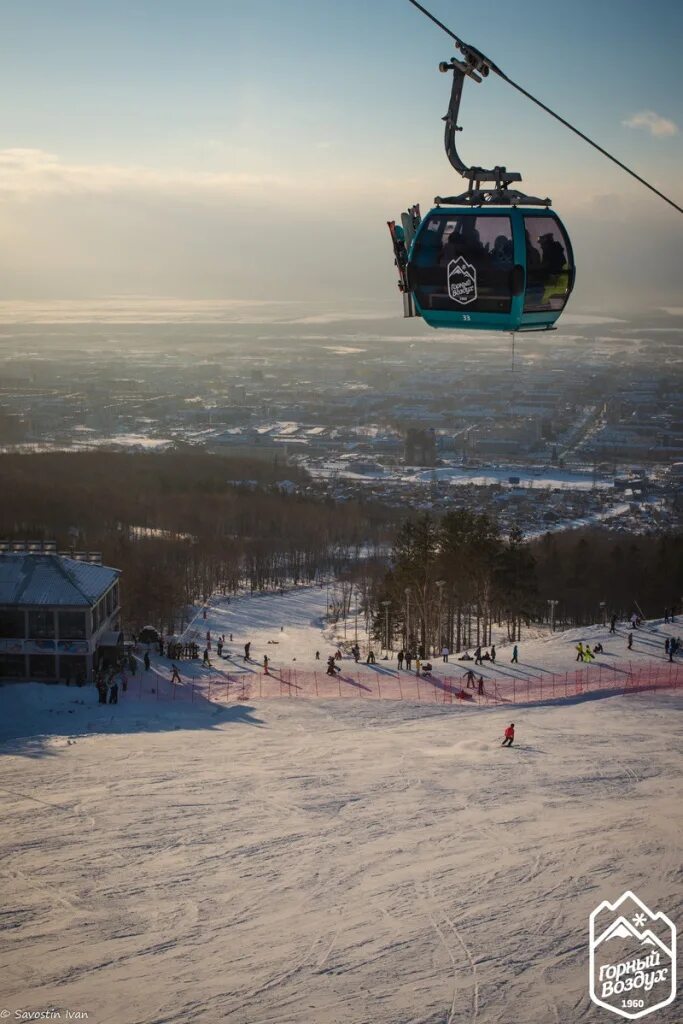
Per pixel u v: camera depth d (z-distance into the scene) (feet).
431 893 139.54
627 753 220.23
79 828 169.78
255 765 212.43
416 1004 108.47
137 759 217.56
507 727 242.17
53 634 314.96
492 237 86.07
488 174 86.89
